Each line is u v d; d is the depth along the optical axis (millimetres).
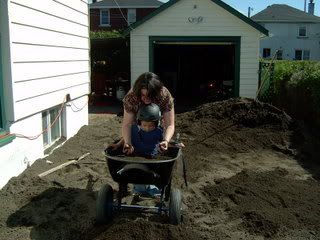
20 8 7098
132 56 18000
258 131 11047
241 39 17688
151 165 4977
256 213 5852
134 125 5594
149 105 5430
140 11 46844
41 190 6434
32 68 7672
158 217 5746
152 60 17984
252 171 8141
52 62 8789
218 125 11633
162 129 5711
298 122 11359
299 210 6207
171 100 5703
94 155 8852
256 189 7016
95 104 19391
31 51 7617
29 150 7609
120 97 19812
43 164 7836
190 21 17688
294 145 10336
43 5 8188
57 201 6102
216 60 24828
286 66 16875
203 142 10438
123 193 5926
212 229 5531
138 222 5090
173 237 4934
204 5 17562
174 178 7551
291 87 13992
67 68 9859
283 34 57062
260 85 16406
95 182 7082
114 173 5223
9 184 6590
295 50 57188
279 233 5477
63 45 9523
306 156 9742
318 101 11688
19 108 7062
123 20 46969
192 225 5617
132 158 5223
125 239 4816
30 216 5590
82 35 11133
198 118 12430
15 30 6895
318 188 7344
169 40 17844
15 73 6887
